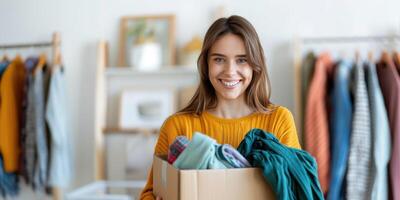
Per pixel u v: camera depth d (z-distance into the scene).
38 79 2.64
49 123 2.61
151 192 1.18
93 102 2.83
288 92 2.62
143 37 2.72
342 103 2.32
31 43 2.91
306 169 0.98
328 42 2.60
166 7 2.76
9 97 2.69
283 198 0.91
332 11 2.61
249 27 1.13
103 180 2.75
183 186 0.90
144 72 2.71
